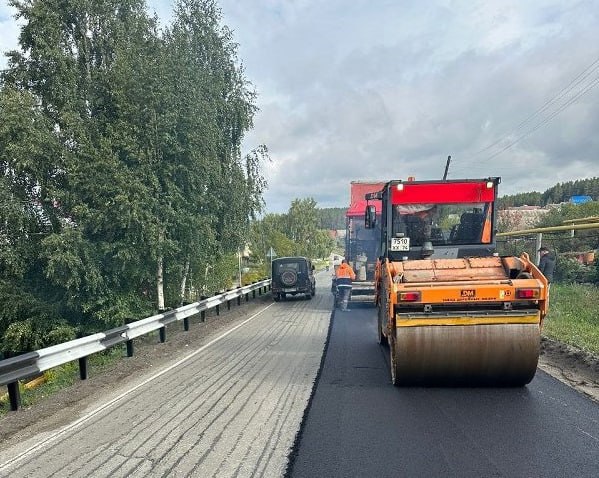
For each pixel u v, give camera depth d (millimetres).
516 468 4121
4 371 6500
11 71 16062
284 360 8781
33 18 15430
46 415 6309
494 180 8648
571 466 4145
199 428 5367
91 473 4348
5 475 4422
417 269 7531
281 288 21234
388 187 8859
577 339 9164
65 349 7777
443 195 8711
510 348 6145
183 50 18859
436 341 6219
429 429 5059
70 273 14875
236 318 15773
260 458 4488
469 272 7395
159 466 4414
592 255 18016
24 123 14164
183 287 19594
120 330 9703
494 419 5309
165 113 16766
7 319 15539
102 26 17578
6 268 15305
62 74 15797
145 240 15992
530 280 6301
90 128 16016
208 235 18297
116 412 6176
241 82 23141
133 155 15711
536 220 25766
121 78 16125
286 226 63188
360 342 10312
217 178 19609
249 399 6391
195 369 8469
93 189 15062
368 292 16484
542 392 6285
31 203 15312
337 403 6047
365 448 4617
